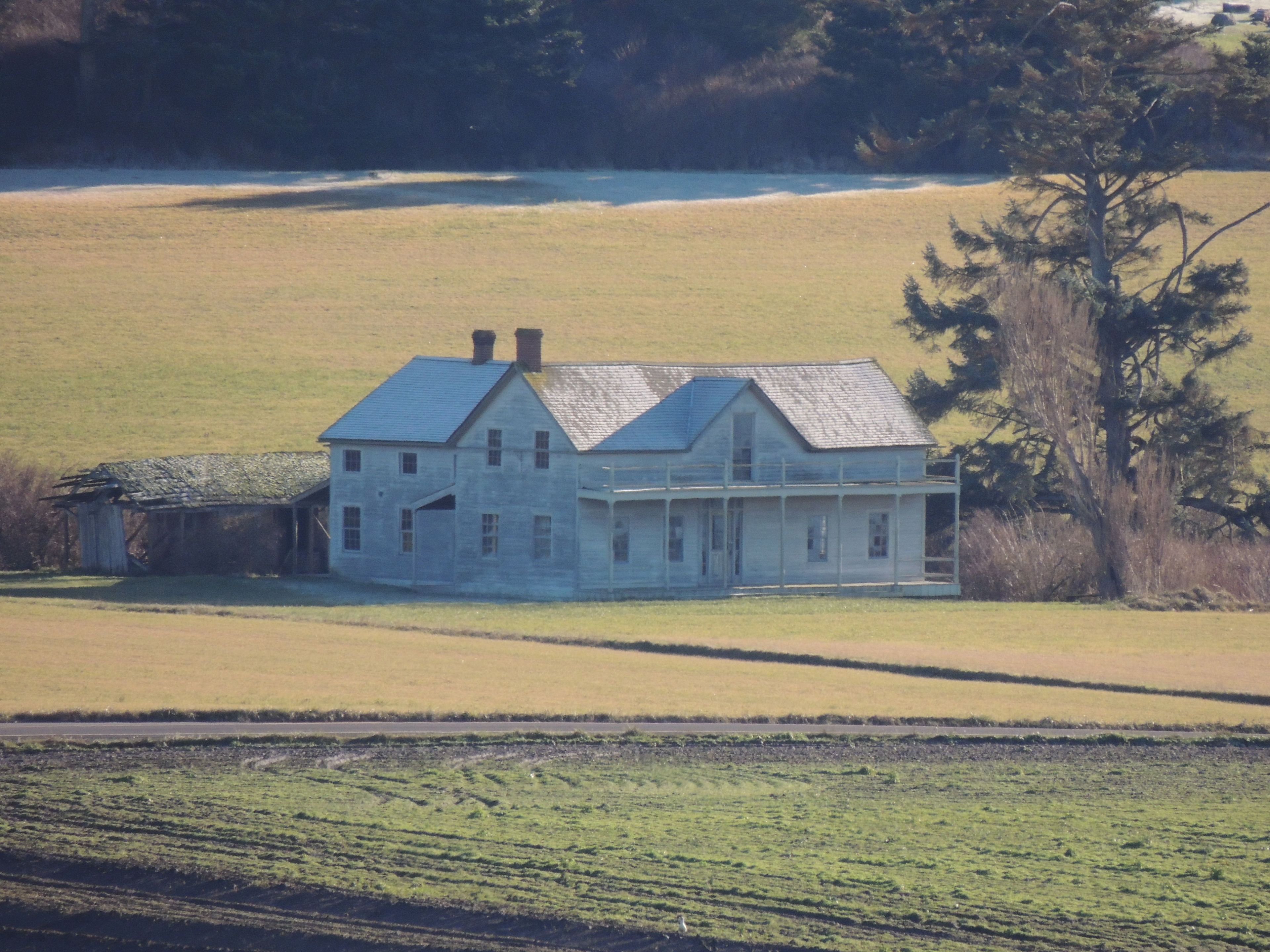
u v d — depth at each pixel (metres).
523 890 91.94
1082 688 154.00
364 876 93.94
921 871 95.94
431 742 124.38
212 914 89.62
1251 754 126.81
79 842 98.69
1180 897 92.12
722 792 112.19
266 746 121.62
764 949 84.81
